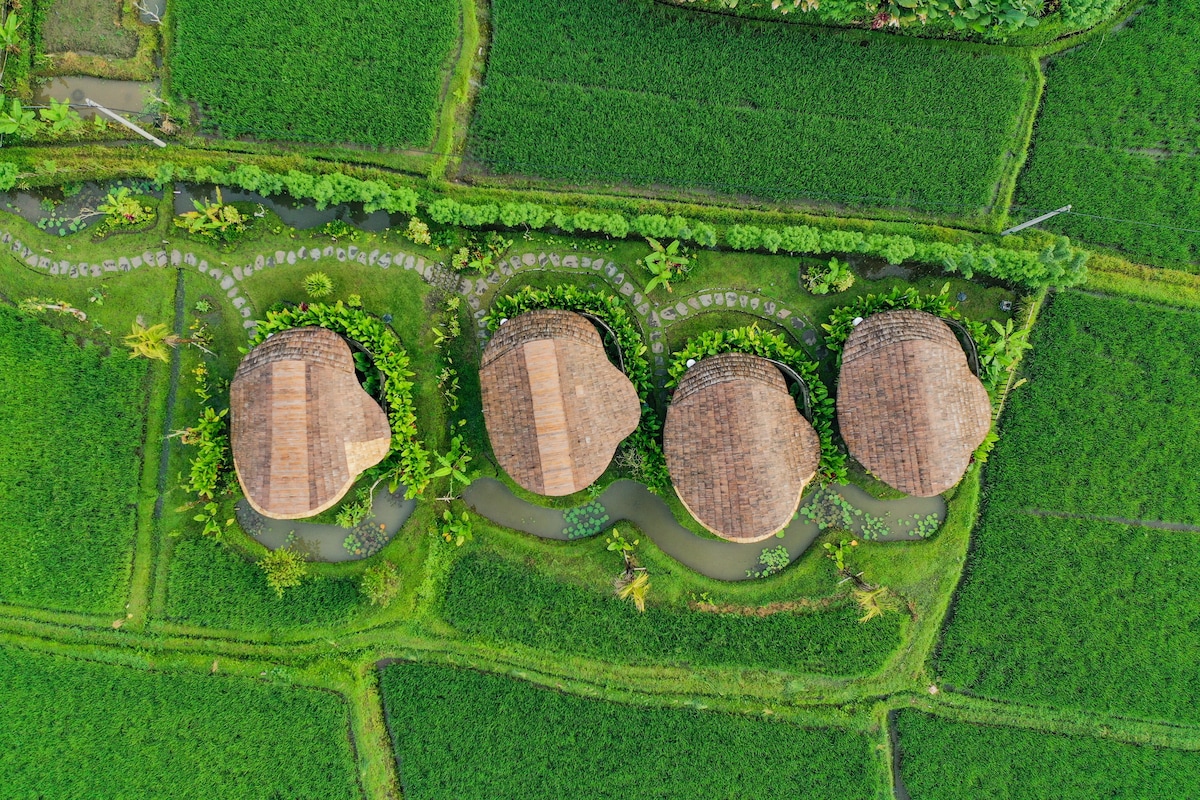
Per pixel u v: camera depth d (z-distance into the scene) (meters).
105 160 23.50
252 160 23.77
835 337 23.52
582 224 23.20
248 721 24.14
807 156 24.17
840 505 24.48
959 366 21.92
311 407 20.95
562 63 23.95
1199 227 24.08
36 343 23.81
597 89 24.09
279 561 23.09
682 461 21.91
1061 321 24.38
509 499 24.36
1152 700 24.42
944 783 24.47
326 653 24.19
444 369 24.03
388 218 24.11
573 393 21.41
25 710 23.98
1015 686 24.58
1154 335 24.30
